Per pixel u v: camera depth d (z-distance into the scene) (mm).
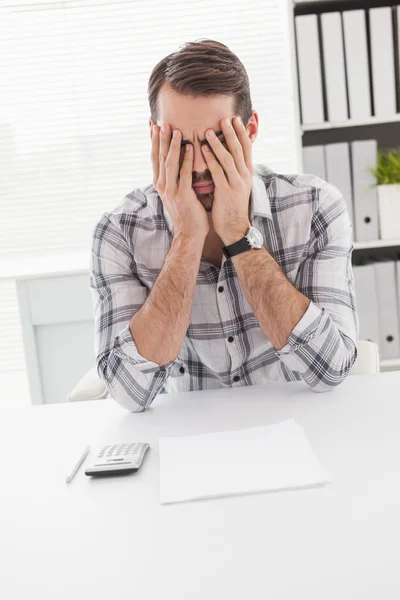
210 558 640
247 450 897
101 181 2615
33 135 2576
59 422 1138
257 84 2590
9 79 2537
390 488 752
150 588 597
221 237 1200
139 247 1302
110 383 1159
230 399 1162
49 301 2439
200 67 1123
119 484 843
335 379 1133
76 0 2504
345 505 721
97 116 2576
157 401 1199
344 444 899
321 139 2580
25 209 2611
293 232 1285
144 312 1156
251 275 1170
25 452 1004
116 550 674
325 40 2141
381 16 2133
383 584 570
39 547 696
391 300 2240
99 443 1008
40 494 837
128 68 2561
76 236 2633
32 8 2500
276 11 2547
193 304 1299
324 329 1124
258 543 659
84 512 771
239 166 1168
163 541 683
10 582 630
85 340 2479
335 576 588
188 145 1151
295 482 783
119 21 2531
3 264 2604
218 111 1137
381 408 1037
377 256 2439
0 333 2748
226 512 734
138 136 2590
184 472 845
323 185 1307
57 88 2555
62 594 601
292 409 1072
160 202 1298
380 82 2166
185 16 2545
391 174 2176
